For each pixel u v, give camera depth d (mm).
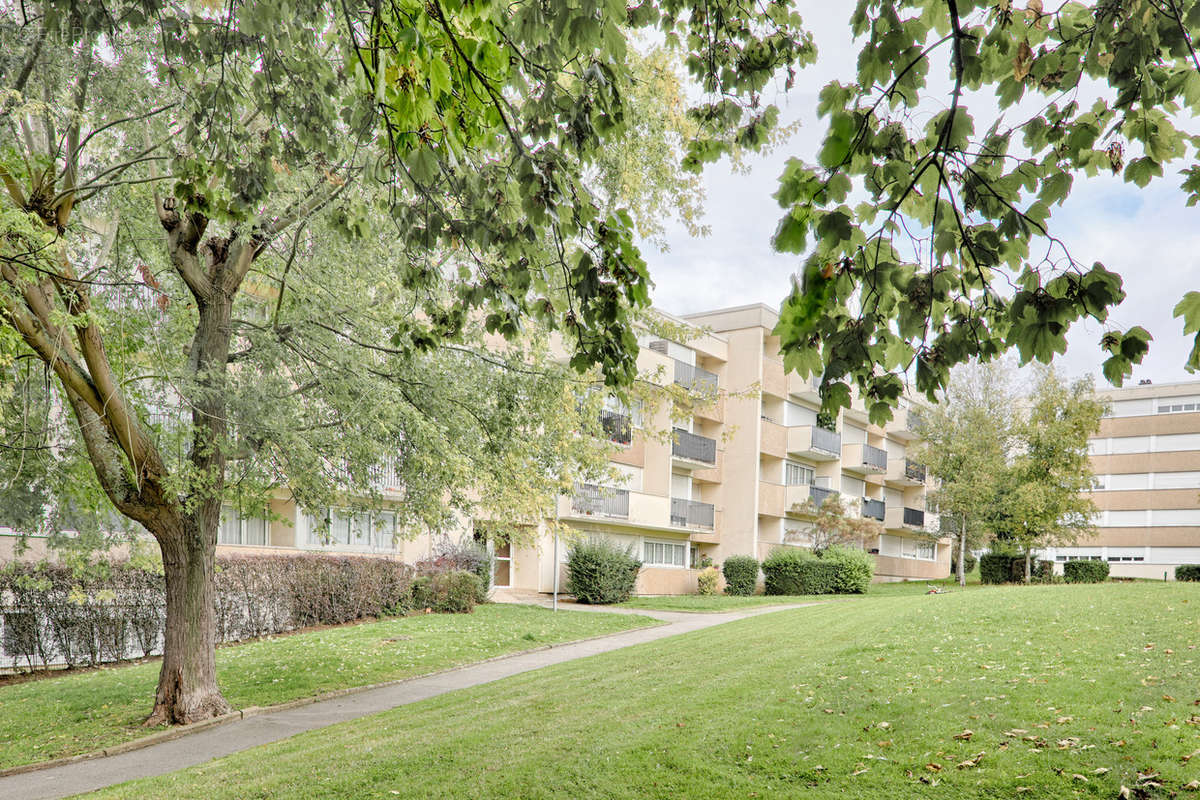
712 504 33344
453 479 9977
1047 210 3115
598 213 4094
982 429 34188
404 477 10242
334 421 9633
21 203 7762
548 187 3766
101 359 8562
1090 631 10992
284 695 10922
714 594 31562
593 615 20766
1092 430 32062
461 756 6902
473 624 17797
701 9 4629
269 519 10820
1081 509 32125
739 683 9250
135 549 10523
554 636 16719
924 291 3047
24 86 6930
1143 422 49375
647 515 29625
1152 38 3084
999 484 33500
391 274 9953
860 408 41469
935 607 15391
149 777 7250
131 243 9820
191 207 5430
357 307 9867
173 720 9398
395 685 11938
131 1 5320
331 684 11648
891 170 3236
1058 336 2992
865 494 43938
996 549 36562
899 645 11086
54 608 13141
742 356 34375
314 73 5312
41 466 9250
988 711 7086
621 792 5730
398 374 9930
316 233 9336
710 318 35500
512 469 10648
